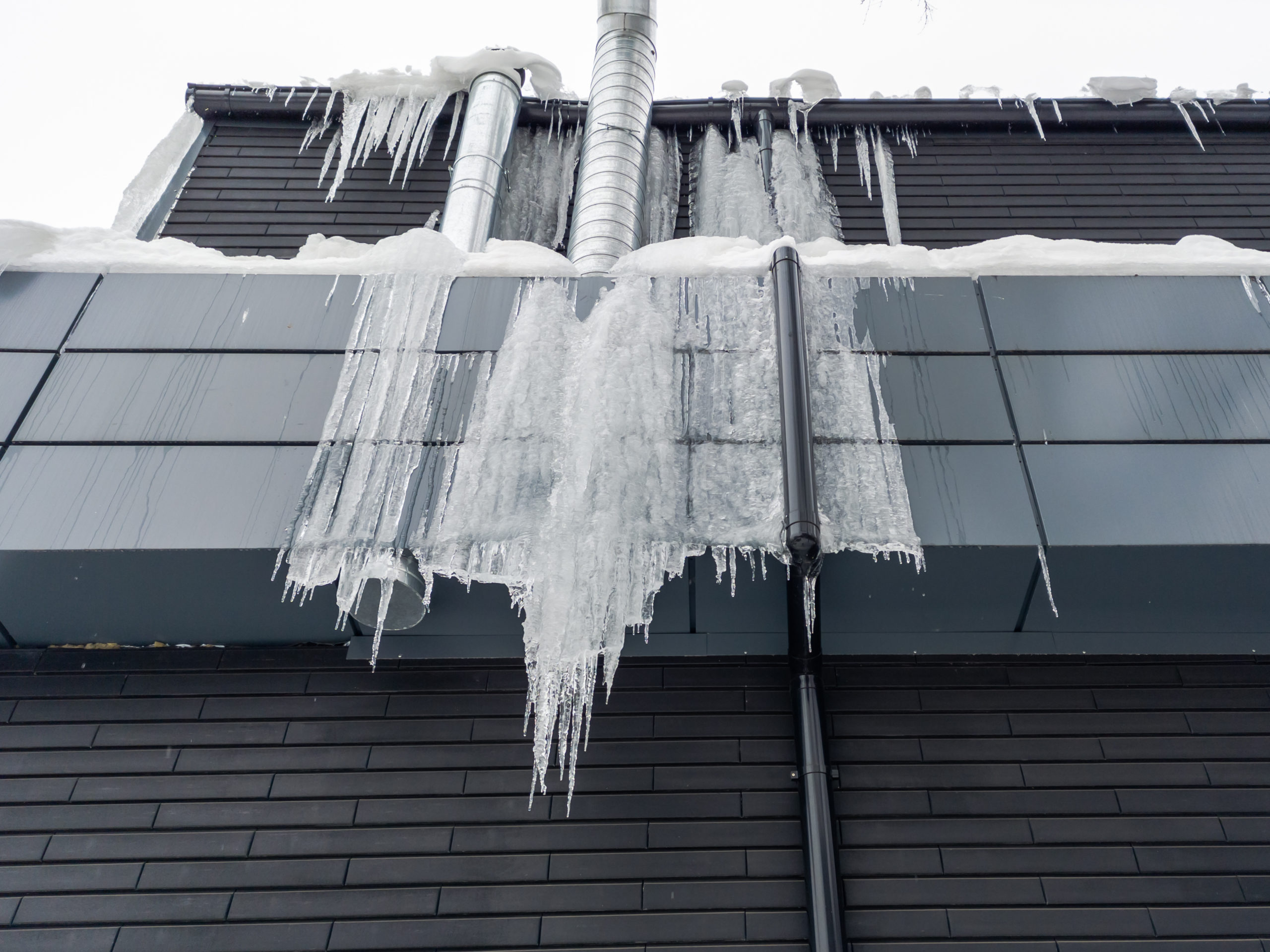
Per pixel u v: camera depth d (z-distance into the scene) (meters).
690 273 6.75
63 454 6.01
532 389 6.12
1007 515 5.62
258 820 5.73
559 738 6.05
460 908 5.38
